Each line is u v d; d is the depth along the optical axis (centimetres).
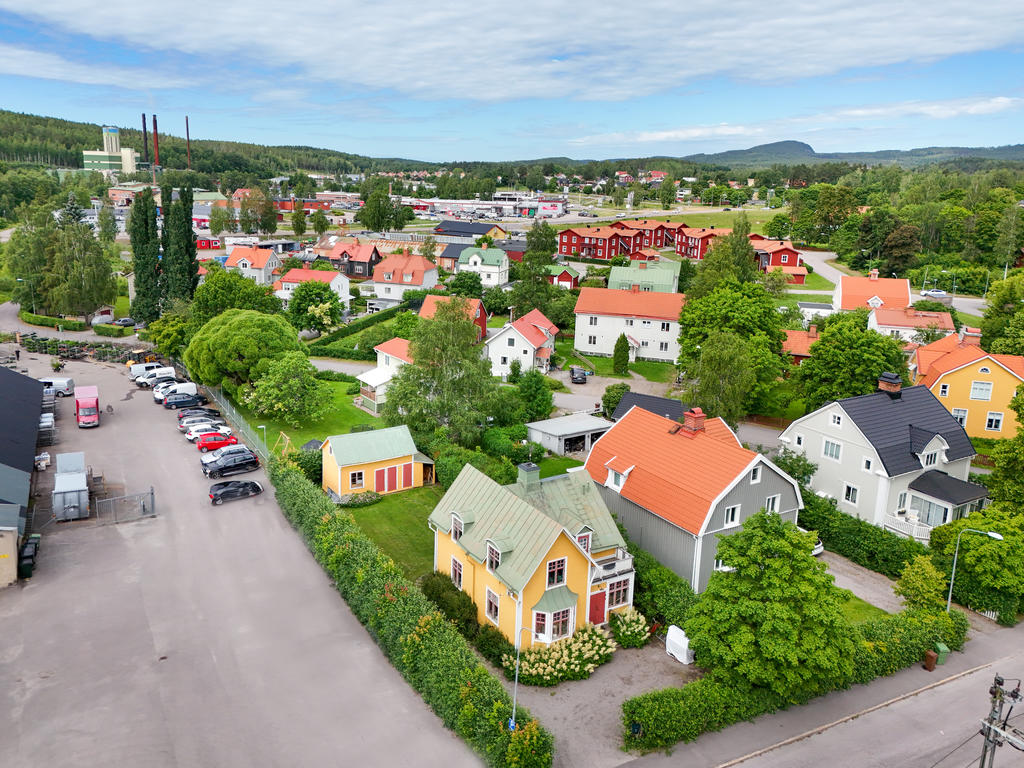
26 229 11475
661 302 9444
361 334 9619
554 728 3014
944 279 13162
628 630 3647
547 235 14100
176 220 9838
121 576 4106
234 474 5578
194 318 8381
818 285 13525
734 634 3083
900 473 4822
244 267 13075
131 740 2878
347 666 3384
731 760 2877
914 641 3597
